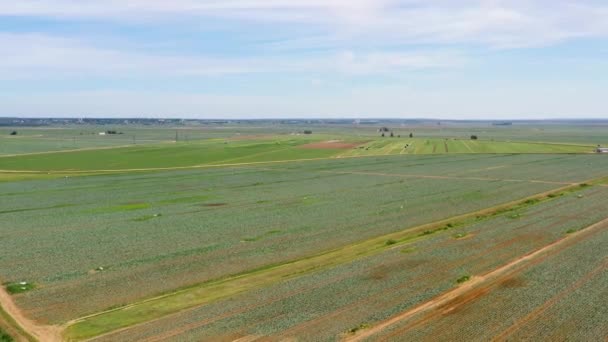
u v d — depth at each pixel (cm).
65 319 3077
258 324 2931
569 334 2781
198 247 4694
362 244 4762
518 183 8788
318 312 3095
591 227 5278
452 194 7625
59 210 6569
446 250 4438
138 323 2981
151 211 6469
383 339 2730
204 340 2736
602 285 3519
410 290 3456
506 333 2795
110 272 3975
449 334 2783
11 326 2975
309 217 6000
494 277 3709
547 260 4122
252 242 4862
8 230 5419
